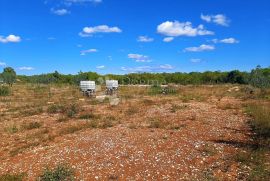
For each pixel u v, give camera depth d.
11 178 13.47
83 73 80.62
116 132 20.09
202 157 14.70
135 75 84.25
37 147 17.89
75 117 26.30
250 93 40.50
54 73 88.12
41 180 12.90
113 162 14.66
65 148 17.12
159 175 13.12
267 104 28.59
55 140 19.06
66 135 20.12
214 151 15.38
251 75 67.00
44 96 45.06
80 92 49.31
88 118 25.58
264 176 12.34
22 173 14.06
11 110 31.98
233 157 14.41
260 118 21.36
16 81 82.81
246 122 21.70
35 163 15.24
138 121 23.42
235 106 28.83
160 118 24.05
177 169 13.59
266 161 13.85
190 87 55.12
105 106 31.83
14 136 20.89
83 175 13.43
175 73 88.06
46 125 23.70
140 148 16.38
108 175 13.34
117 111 28.42
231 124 21.17
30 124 23.72
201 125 21.06
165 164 14.15
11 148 18.16
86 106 32.22
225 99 35.16
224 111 26.45
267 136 17.78
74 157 15.60
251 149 15.34
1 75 71.00
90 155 15.73
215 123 21.56
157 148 16.28
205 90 47.62
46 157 15.93
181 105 30.28
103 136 19.19
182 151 15.64
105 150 16.34
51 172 13.13
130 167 14.03
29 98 42.84
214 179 12.37
